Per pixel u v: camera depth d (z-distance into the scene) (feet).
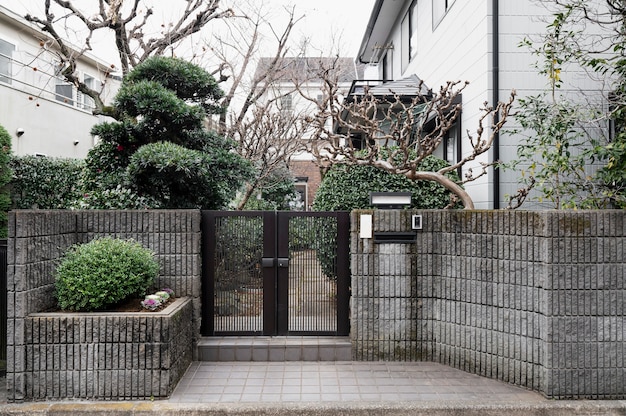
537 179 17.79
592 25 18.71
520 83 19.27
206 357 13.29
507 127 19.12
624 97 14.03
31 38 31.63
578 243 11.03
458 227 12.83
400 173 14.65
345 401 10.57
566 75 19.07
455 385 11.57
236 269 14.16
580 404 10.51
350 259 13.89
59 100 35.55
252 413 10.19
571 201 14.70
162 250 13.44
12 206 25.17
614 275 11.05
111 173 17.84
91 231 13.24
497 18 19.17
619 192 14.42
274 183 34.01
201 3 24.35
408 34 33.40
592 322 10.98
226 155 18.15
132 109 17.07
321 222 14.17
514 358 11.61
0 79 28.81
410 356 13.29
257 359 13.29
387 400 10.62
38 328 10.71
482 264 12.30
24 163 25.61
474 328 12.40
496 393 11.09
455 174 17.61
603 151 13.12
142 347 10.80
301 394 10.96
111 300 11.34
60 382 10.75
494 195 19.12
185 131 18.19
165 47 24.08
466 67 21.71
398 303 13.29
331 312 14.10
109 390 10.78
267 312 14.07
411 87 26.18
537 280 11.23
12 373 10.56
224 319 14.10
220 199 19.04
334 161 15.28
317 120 15.17
